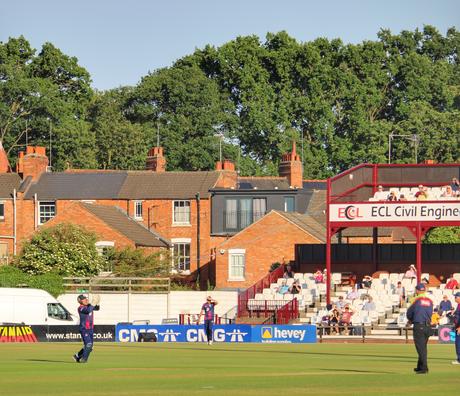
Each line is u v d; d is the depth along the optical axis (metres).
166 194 100.75
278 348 50.12
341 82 142.00
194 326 57.69
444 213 69.44
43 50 138.38
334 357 42.12
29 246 82.00
